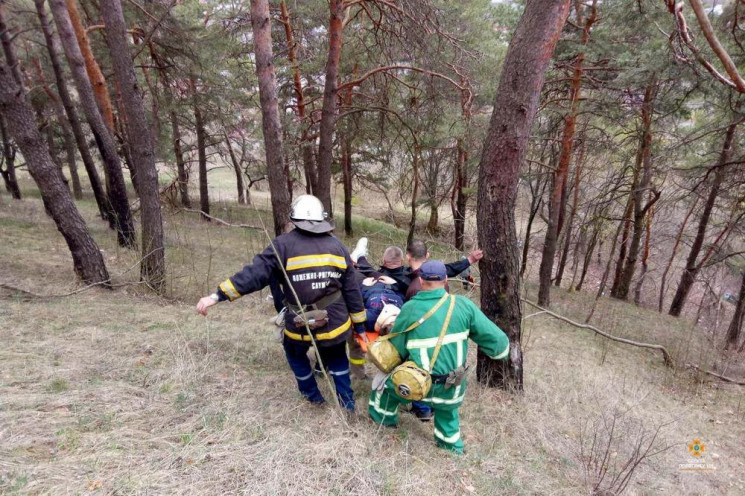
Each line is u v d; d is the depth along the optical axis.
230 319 5.36
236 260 9.41
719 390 6.63
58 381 2.93
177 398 2.95
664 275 16.61
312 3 10.03
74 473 2.04
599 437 3.66
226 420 2.71
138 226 10.99
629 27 8.00
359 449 2.64
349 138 11.88
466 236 16.19
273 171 6.26
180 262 8.41
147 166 6.12
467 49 9.45
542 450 3.26
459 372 2.67
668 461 3.73
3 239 7.77
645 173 11.20
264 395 3.23
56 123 18.00
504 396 4.10
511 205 3.87
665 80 7.20
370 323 3.48
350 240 16.19
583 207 13.09
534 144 11.53
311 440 2.69
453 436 2.92
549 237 10.40
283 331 3.01
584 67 9.20
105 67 12.20
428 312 2.66
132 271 7.00
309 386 3.13
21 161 27.38
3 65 4.89
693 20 6.72
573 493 2.76
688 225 16.53
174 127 16.80
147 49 11.28
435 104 9.75
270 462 2.35
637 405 4.91
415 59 9.07
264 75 5.97
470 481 2.64
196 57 11.01
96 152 19.83
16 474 1.95
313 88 13.67
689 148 8.59
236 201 22.59
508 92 3.63
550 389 4.62
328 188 7.73
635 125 10.84
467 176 15.02
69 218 5.57
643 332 10.34
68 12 8.43
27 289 5.15
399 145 12.10
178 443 2.44
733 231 11.25
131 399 2.84
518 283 4.07
